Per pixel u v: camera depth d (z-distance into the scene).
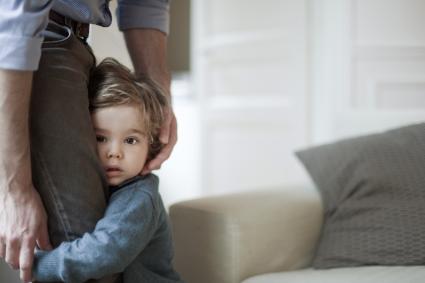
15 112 0.88
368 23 2.53
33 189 0.95
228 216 1.34
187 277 1.42
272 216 1.40
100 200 1.01
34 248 0.94
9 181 0.91
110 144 1.04
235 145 3.05
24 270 0.94
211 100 3.14
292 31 2.79
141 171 1.11
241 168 3.03
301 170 2.79
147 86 1.11
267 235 1.38
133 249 0.99
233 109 3.04
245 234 1.34
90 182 0.99
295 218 1.45
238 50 3.00
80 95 0.99
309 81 2.75
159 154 1.14
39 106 0.95
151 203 1.03
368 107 2.54
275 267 1.39
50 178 0.96
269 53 2.88
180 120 3.59
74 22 1.04
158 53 1.32
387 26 2.48
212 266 1.36
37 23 0.87
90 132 1.00
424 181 1.39
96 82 1.06
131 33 1.31
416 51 2.42
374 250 1.35
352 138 1.59
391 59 2.48
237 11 2.99
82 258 0.94
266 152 2.93
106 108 1.03
